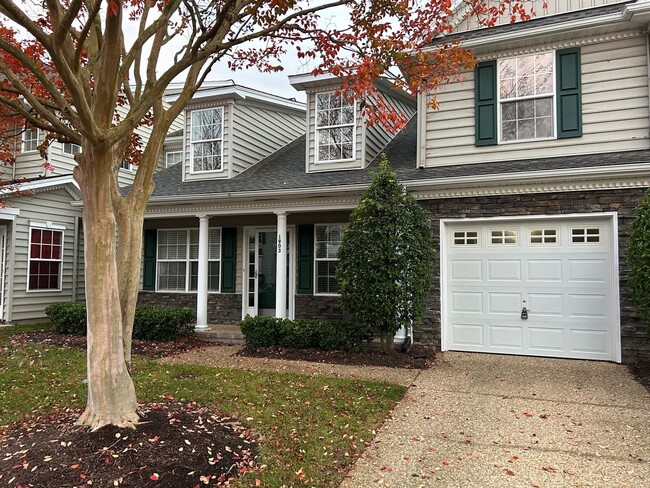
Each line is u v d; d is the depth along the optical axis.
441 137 8.21
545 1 7.81
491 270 7.44
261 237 10.62
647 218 5.67
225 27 4.54
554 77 7.49
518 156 7.67
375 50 5.89
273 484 3.22
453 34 8.22
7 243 10.89
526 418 4.52
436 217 7.66
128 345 4.53
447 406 4.89
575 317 6.94
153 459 3.35
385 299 6.76
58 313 9.39
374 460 3.64
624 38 7.11
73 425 3.91
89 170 3.82
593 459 3.62
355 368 6.51
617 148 7.08
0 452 3.51
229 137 10.66
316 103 9.73
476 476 3.38
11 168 12.87
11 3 2.88
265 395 5.18
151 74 4.88
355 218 7.13
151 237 11.41
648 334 5.97
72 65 3.70
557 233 7.08
